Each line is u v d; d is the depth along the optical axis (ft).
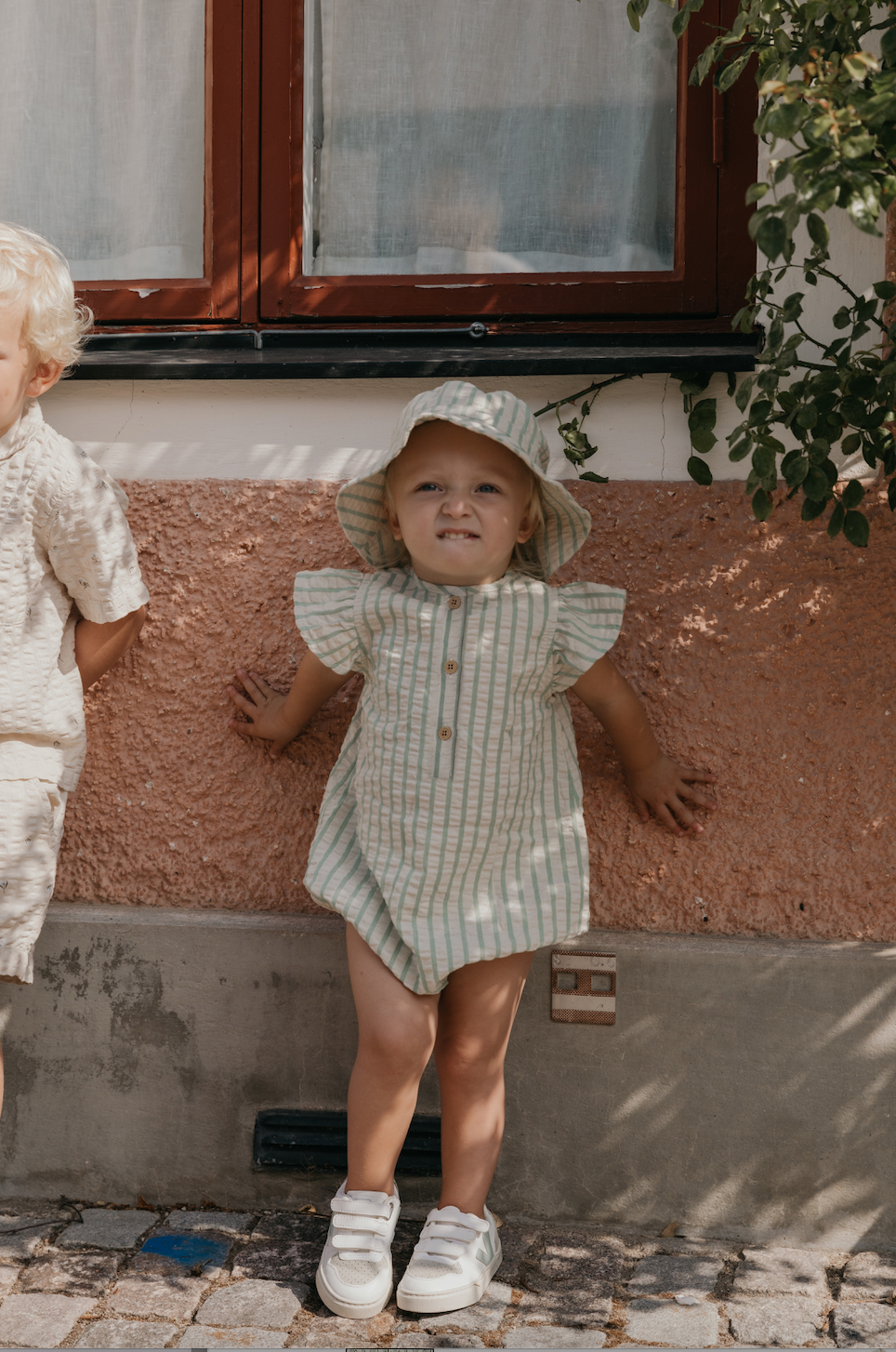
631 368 6.33
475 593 5.72
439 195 7.20
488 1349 5.18
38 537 6.04
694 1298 5.65
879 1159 6.16
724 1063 6.26
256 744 6.76
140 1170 6.61
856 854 6.40
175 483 6.80
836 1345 5.24
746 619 6.46
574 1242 6.19
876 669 6.39
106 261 7.51
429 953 5.63
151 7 7.36
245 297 7.09
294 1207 6.51
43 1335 5.24
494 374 6.46
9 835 5.99
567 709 6.18
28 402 6.12
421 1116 6.45
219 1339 5.23
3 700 5.97
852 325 6.36
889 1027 6.15
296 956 6.48
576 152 7.09
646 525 6.52
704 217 6.68
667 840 6.50
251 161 7.06
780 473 6.37
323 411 6.76
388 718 5.76
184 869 6.80
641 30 6.95
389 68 7.20
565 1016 6.34
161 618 6.81
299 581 6.06
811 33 5.20
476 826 5.68
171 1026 6.57
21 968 6.08
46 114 7.49
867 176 4.40
